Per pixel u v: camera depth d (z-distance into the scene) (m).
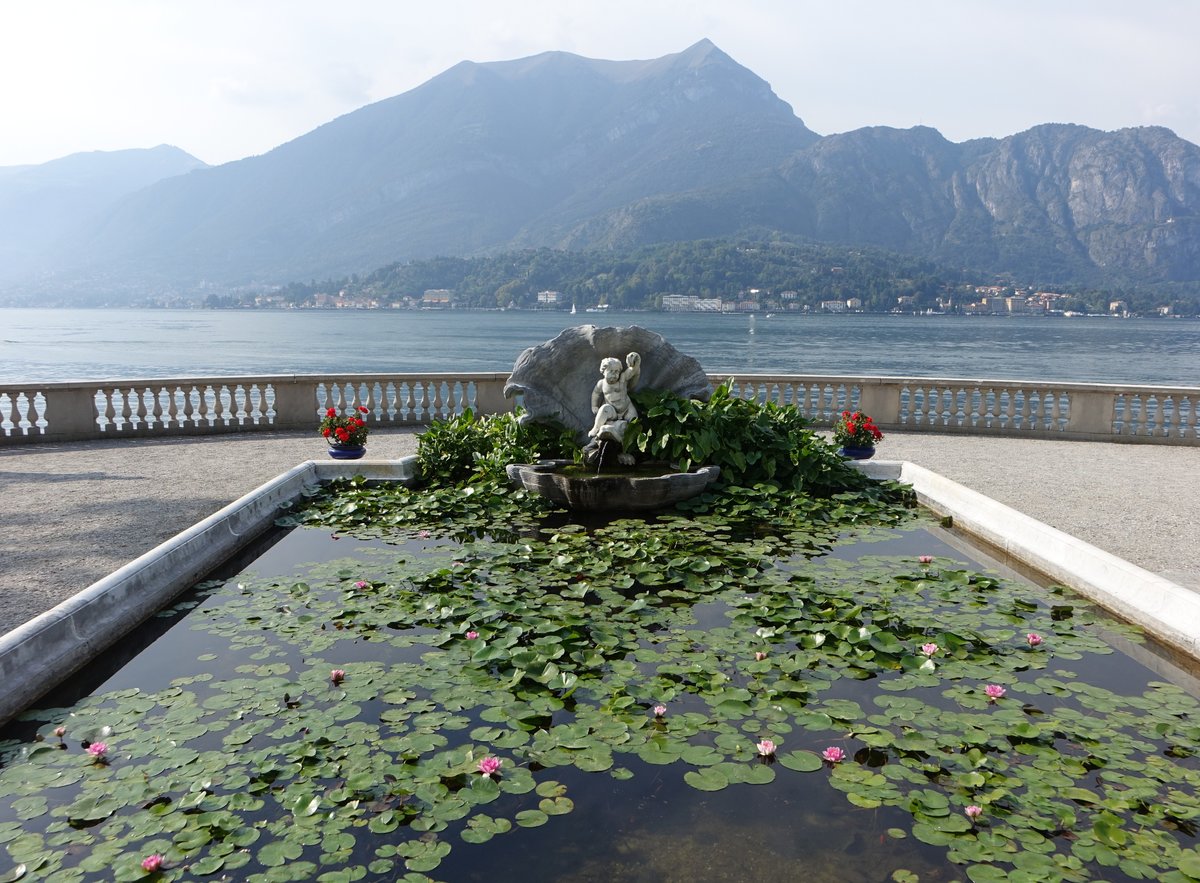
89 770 4.43
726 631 6.45
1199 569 7.79
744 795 4.27
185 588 7.40
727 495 10.89
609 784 4.36
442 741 4.72
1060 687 5.47
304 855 3.74
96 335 150.00
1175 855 3.74
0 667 5.04
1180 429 16.98
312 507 10.61
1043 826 3.94
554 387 11.86
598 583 7.57
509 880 3.61
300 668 5.73
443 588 7.40
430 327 186.12
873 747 4.70
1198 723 5.01
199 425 17.12
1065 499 11.23
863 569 8.16
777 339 128.12
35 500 10.73
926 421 18.36
